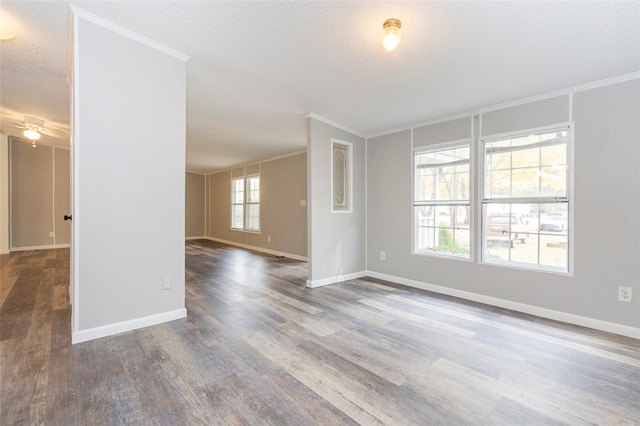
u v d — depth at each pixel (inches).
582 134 112.3
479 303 135.6
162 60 101.7
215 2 75.5
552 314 117.5
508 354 87.7
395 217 174.7
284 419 59.4
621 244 104.3
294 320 112.8
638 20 75.4
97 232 90.9
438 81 114.7
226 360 81.9
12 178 258.4
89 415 59.2
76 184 86.7
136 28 90.0
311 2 73.8
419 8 74.3
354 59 100.8
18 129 225.1
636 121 101.9
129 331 97.7
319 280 163.5
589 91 111.2
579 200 112.7
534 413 62.3
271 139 217.0
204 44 95.9
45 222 275.1
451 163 151.1
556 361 83.8
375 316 118.0
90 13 83.5
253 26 84.9
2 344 87.7
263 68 108.9
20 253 247.9
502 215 133.7
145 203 100.3
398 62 101.7
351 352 88.0
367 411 62.3
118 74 93.0
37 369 74.9
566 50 90.7
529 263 125.6
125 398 64.6
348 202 181.5
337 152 174.6
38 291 141.7
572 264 113.7
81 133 87.1
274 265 223.9
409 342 95.1
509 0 70.2
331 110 150.9
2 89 135.8
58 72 117.9
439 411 62.6
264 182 297.6
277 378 73.9
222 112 156.6
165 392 67.2
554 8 72.3
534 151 124.7
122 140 94.7
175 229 107.7
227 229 363.3
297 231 257.0
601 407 64.4
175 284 108.7
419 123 163.8
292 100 138.7
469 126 143.8
